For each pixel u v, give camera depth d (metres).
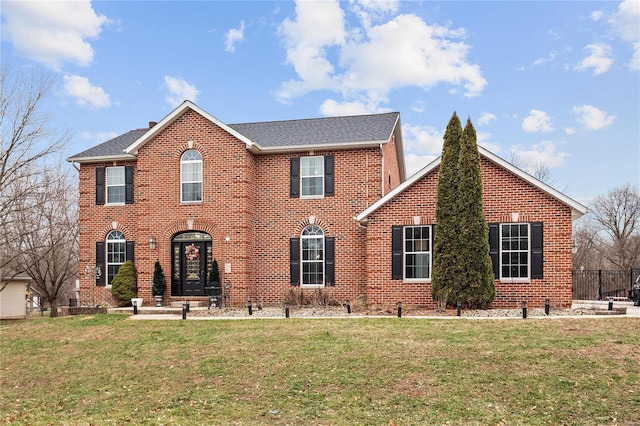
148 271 21.70
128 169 23.75
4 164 23.03
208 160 21.42
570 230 17.25
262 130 24.77
